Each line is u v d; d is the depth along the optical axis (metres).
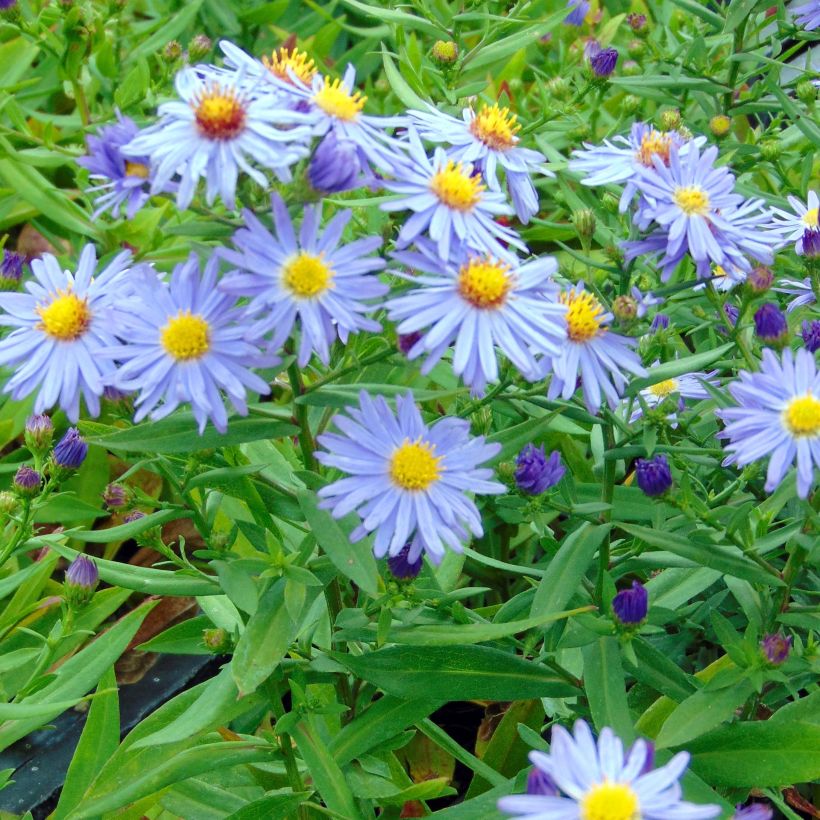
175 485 0.33
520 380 0.34
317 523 0.31
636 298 0.34
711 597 0.41
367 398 0.29
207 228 0.29
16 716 0.32
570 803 0.24
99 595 0.39
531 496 0.33
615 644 0.34
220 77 0.29
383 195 0.36
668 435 0.36
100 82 0.56
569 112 0.48
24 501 0.35
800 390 0.30
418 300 0.29
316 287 0.28
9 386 0.30
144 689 0.44
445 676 0.34
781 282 0.40
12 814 0.39
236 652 0.31
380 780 0.36
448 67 0.47
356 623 0.34
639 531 0.34
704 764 0.34
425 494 0.29
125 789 0.33
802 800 0.40
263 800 0.34
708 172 0.33
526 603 0.36
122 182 0.28
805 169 0.46
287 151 0.28
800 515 0.36
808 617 0.34
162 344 0.28
